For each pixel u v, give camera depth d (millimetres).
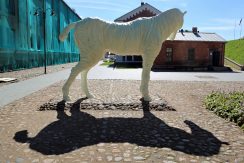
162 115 5902
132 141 4270
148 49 6504
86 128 4898
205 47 26547
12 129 4824
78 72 6617
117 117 5641
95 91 8766
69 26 6621
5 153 3789
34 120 5406
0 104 6984
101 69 23125
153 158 3627
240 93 8289
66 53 33438
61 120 5402
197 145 4129
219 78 16344
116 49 6598
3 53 16656
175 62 26312
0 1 16156
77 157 3650
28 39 20609
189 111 6395
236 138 4473
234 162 3537
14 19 18125
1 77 13719
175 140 4340
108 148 3967
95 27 6379
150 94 7828
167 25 6570
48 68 22062
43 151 3857
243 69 26125
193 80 14648
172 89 10375
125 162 3498
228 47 39719
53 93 8805
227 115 5770
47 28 25203
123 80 13266
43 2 23828
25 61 20156
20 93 8852
